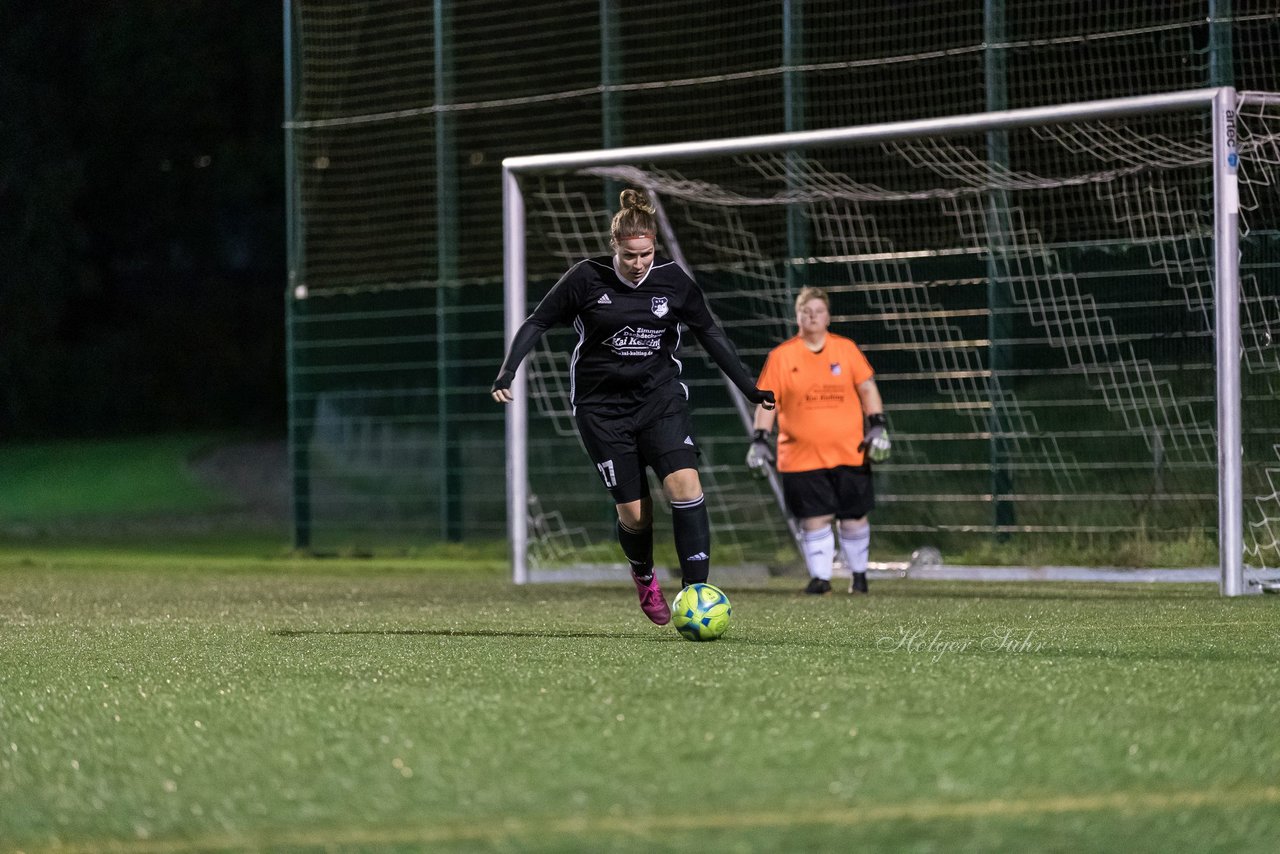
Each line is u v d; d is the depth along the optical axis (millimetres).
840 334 43969
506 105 51250
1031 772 12094
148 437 94250
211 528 69812
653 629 24094
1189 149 39344
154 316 103625
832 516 32781
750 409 44875
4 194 95062
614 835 10367
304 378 54125
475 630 24281
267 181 101000
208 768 12945
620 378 21797
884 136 33906
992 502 41375
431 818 10984
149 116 99750
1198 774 12039
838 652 19859
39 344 96375
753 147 35438
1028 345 41562
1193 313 39375
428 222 62281
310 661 19781
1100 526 39844
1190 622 24172
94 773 12922
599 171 38906
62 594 35094
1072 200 47938
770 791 11523
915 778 11914
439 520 54219
